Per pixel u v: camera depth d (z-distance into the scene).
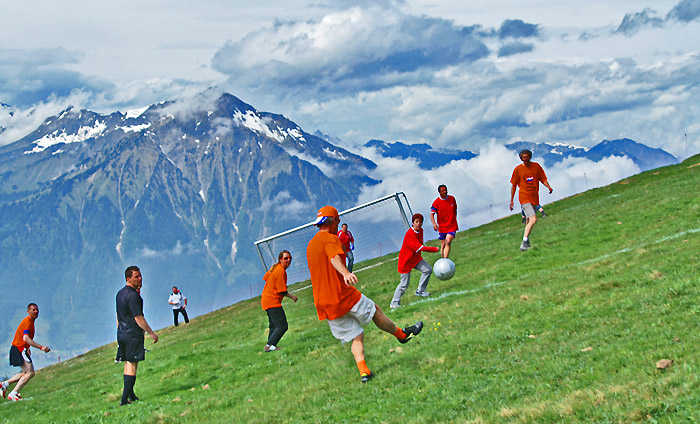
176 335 34.72
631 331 9.91
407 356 12.36
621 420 6.40
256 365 17.34
